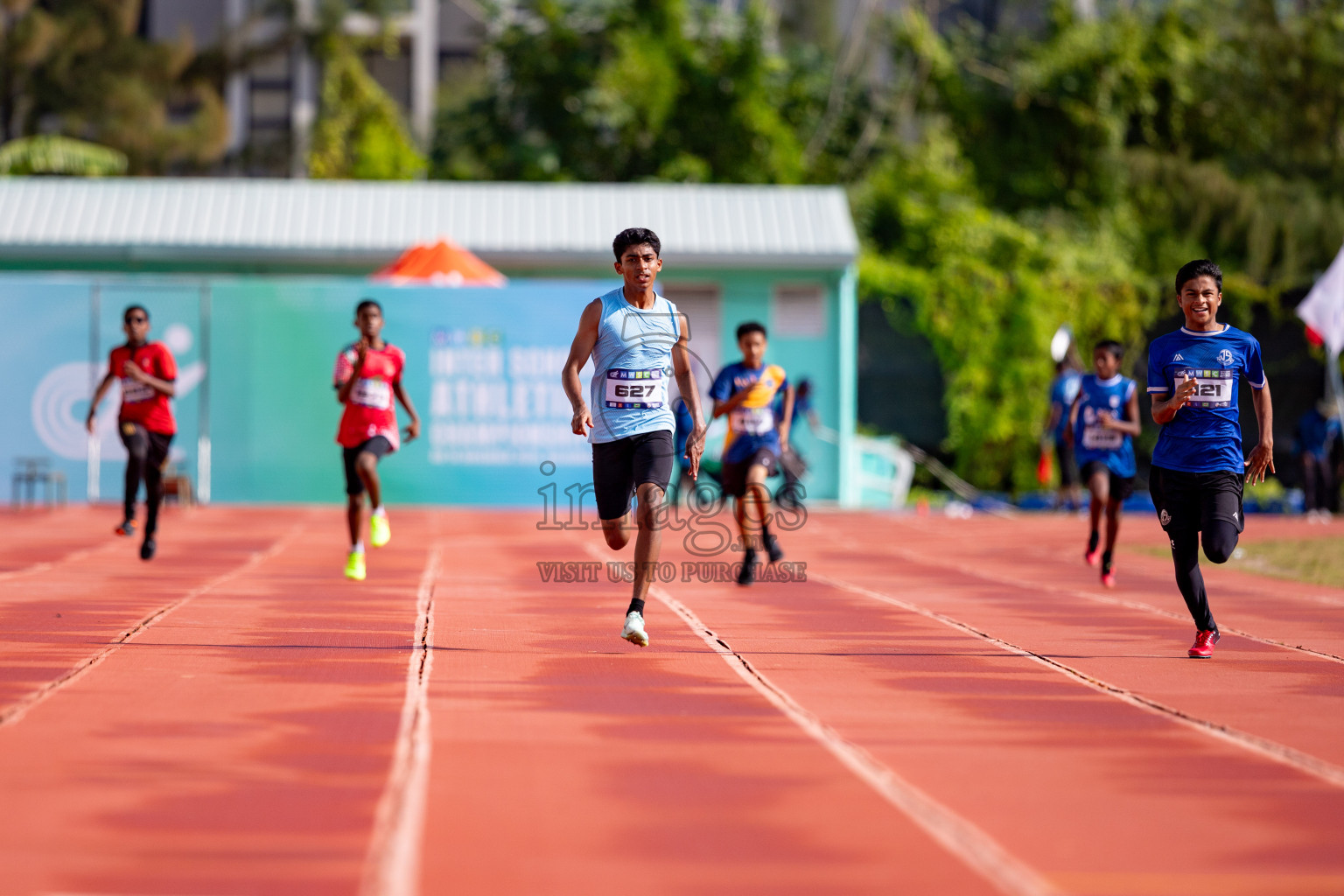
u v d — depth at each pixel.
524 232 65.56
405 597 28.03
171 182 67.56
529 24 103.62
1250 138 97.38
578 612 26.11
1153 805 13.09
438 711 16.67
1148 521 55.38
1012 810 12.82
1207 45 100.31
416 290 56.41
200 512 52.78
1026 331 69.19
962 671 20.31
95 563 34.28
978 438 69.12
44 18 104.94
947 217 89.50
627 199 67.44
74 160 96.25
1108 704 17.95
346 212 66.56
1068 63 100.50
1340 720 17.09
